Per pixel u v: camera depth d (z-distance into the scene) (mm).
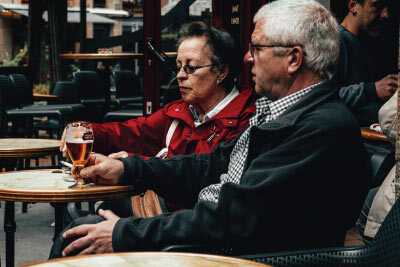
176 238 1529
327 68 1678
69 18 17547
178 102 2676
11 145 3371
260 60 1706
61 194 1965
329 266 1425
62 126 5992
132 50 10141
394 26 3924
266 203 1500
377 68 3668
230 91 2506
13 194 2012
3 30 20359
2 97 5648
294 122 1551
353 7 3580
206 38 2436
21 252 3900
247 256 1405
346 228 1600
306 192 1515
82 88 7938
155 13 5336
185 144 2484
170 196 2061
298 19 1643
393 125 2293
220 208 1507
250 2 5523
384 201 1876
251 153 1605
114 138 2678
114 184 2061
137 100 7980
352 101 3357
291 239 1536
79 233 1644
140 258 1146
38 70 12531
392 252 1362
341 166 1532
